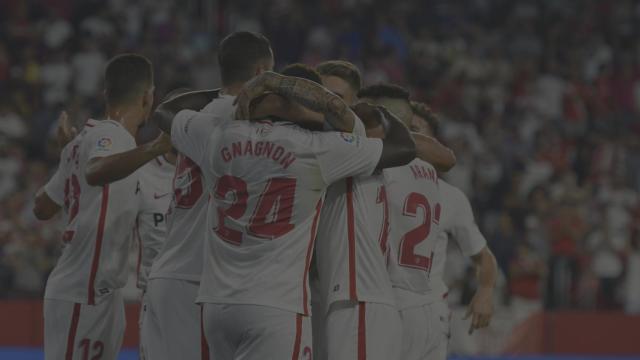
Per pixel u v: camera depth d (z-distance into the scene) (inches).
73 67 2605.8
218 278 692.7
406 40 2893.7
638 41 3019.2
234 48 731.4
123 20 2753.4
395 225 815.1
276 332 678.5
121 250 842.2
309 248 693.9
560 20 3080.7
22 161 2250.2
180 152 725.3
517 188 2213.3
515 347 1934.1
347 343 727.1
